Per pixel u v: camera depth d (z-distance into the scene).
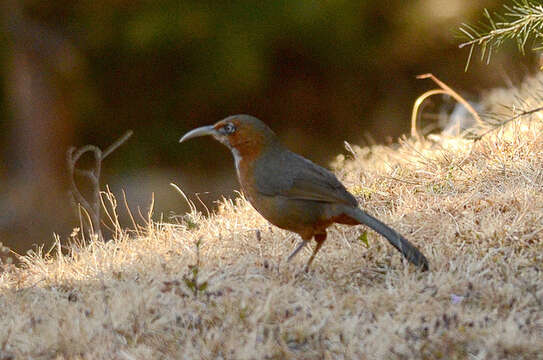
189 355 6.70
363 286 7.96
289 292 7.71
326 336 6.90
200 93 26.38
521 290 7.58
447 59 25.83
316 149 27.88
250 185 8.86
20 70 24.80
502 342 6.55
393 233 8.17
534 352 6.50
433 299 7.49
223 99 27.03
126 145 27.11
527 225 8.87
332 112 27.92
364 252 8.79
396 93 27.17
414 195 10.50
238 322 7.11
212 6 24.47
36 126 25.16
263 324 7.08
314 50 25.81
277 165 8.72
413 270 8.28
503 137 11.41
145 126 27.33
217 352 6.75
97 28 24.92
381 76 27.36
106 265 9.36
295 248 9.41
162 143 27.27
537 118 11.97
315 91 27.70
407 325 6.91
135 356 6.69
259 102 27.77
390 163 12.17
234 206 11.43
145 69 26.34
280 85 27.55
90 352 6.95
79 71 25.33
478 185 10.30
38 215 24.69
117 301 7.67
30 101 24.94
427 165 11.38
